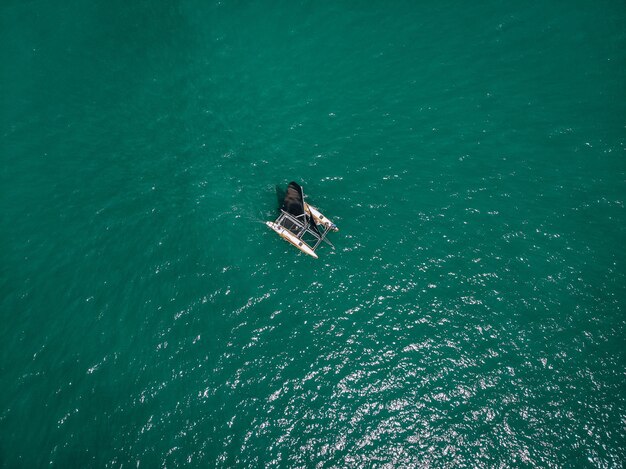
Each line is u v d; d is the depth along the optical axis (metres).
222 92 50.50
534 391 36.75
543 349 38.12
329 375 37.91
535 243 42.28
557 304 39.75
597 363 37.41
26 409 35.78
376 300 40.75
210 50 53.34
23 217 43.47
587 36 52.78
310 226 41.59
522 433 35.53
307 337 39.34
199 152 46.81
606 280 40.44
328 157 46.72
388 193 44.97
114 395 36.59
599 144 46.38
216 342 38.88
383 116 49.06
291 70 52.12
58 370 37.22
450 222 43.59
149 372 37.53
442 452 35.19
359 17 55.56
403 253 42.47
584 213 43.31
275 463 34.91
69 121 48.56
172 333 38.97
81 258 41.75
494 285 40.81
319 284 41.31
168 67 52.16
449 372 37.72
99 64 52.06
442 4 55.59
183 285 40.88
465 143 47.16
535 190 44.62
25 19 54.50
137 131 48.03
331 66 52.38
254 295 40.75
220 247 42.59
